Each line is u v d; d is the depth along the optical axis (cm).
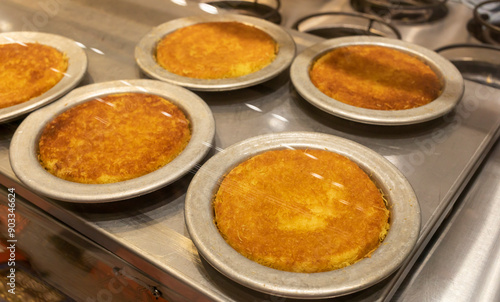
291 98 101
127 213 76
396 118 87
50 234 85
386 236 68
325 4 159
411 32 142
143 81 100
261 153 83
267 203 74
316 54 110
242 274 61
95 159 82
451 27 143
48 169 82
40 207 82
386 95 97
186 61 107
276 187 76
